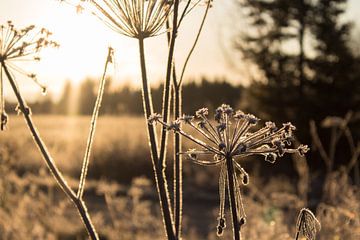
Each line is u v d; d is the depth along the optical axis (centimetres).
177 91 307
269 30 3212
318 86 3134
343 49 3117
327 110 3027
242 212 252
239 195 253
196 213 1973
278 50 3222
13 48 286
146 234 1070
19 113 284
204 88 4066
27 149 1750
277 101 3142
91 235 279
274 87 3177
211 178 2427
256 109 3231
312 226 261
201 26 309
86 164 285
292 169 2645
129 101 4975
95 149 2672
